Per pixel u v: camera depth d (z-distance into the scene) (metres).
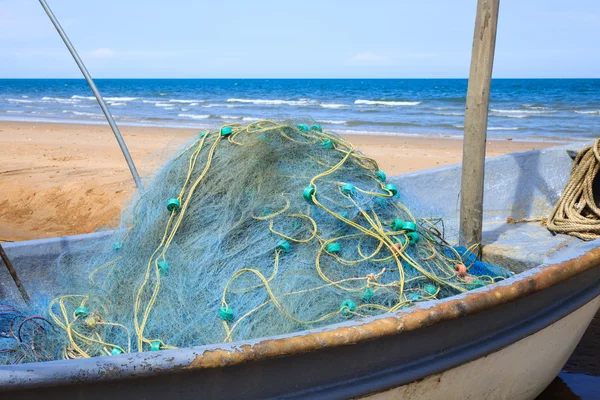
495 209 5.70
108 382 1.95
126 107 35.09
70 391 1.95
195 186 3.25
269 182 3.17
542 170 6.07
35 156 11.80
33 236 6.73
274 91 61.22
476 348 2.70
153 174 3.79
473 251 4.50
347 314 2.70
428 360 2.55
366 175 3.46
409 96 46.16
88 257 3.80
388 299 2.84
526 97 42.19
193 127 20.42
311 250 2.94
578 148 6.16
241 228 3.07
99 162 11.01
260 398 2.20
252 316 2.68
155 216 3.28
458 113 28.69
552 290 3.00
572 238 4.85
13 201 7.94
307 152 3.40
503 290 2.62
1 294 3.58
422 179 5.21
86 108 33.78
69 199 7.88
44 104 38.12
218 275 2.90
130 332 2.72
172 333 2.69
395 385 2.46
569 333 3.47
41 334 2.85
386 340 2.36
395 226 3.13
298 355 2.18
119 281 3.09
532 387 3.49
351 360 2.32
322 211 3.07
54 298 3.14
